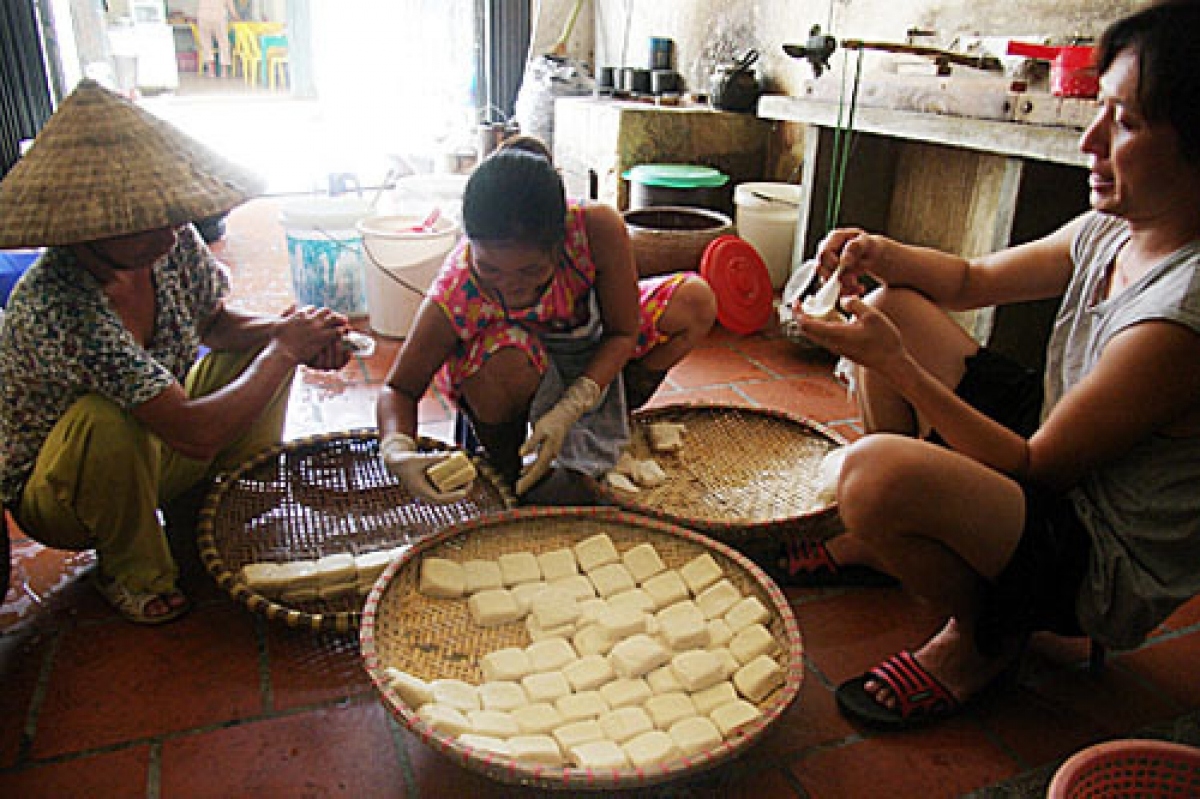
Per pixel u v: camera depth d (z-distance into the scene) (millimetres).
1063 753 1475
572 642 1568
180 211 1358
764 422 2324
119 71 7730
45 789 1325
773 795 1372
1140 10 1110
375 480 2037
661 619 1566
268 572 1659
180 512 1999
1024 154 2334
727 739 1335
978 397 1720
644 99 4812
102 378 1453
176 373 1768
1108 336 1281
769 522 1787
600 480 1993
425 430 2561
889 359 1360
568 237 1781
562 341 1935
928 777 1417
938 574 1425
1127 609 1330
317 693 1540
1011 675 1572
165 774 1362
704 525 1787
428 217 3225
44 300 1418
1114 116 1163
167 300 1675
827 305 1755
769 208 3746
